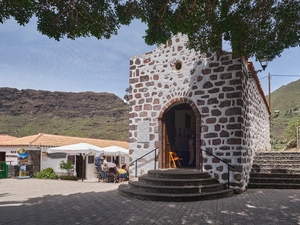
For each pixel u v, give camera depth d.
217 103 10.75
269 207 7.79
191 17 7.70
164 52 12.10
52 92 100.56
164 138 11.88
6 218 6.72
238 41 8.17
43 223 6.27
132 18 8.14
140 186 9.66
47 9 7.42
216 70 10.90
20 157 19.56
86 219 6.61
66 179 18.09
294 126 23.59
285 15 7.60
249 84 12.03
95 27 7.79
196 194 8.91
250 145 12.12
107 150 19.75
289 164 12.43
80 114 95.12
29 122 89.94
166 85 11.88
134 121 12.37
